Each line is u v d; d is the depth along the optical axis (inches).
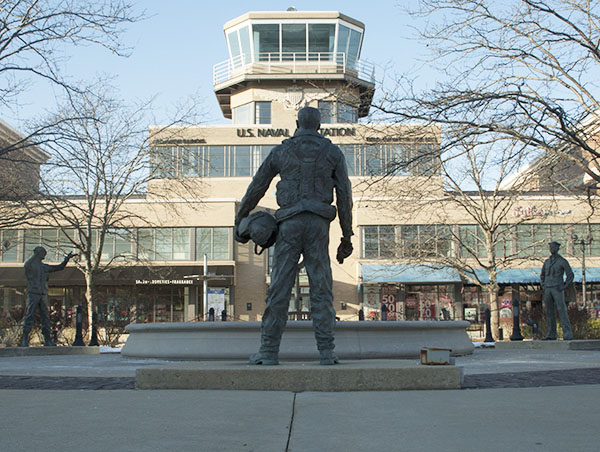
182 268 1807.3
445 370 225.5
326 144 256.8
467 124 546.3
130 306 1465.3
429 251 1275.8
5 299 1811.0
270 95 2047.2
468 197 1187.9
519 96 539.8
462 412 175.5
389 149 767.1
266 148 1969.7
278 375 220.5
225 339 422.6
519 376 283.6
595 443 136.8
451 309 1831.9
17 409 184.5
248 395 206.8
